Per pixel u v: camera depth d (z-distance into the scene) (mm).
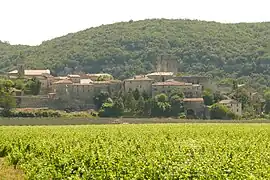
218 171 45156
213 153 60531
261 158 55781
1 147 88062
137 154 60688
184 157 55156
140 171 47125
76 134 104500
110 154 58969
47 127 136750
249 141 80812
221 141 80062
